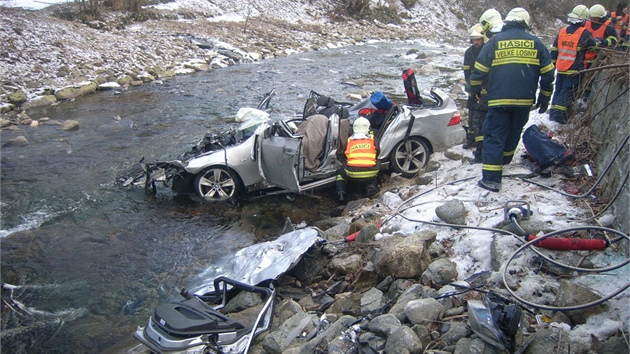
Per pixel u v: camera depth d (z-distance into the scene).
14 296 5.30
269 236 6.57
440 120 7.88
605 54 6.62
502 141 5.93
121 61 16.17
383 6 34.75
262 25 25.45
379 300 4.56
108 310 5.10
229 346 4.00
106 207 7.32
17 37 15.08
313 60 20.23
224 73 16.97
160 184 8.09
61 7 19.28
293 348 3.98
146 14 21.59
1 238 6.43
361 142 7.07
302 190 6.97
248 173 7.48
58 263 5.92
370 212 6.52
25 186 7.97
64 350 4.54
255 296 4.86
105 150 9.55
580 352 3.36
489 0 38.75
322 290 5.12
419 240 4.93
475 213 5.53
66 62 14.96
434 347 3.74
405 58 21.52
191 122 11.28
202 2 25.45
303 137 6.86
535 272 4.45
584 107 7.60
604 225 4.83
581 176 5.92
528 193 5.75
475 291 4.32
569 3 37.44
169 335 3.87
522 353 3.46
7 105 11.93
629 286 3.70
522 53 5.67
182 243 6.39
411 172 7.73
